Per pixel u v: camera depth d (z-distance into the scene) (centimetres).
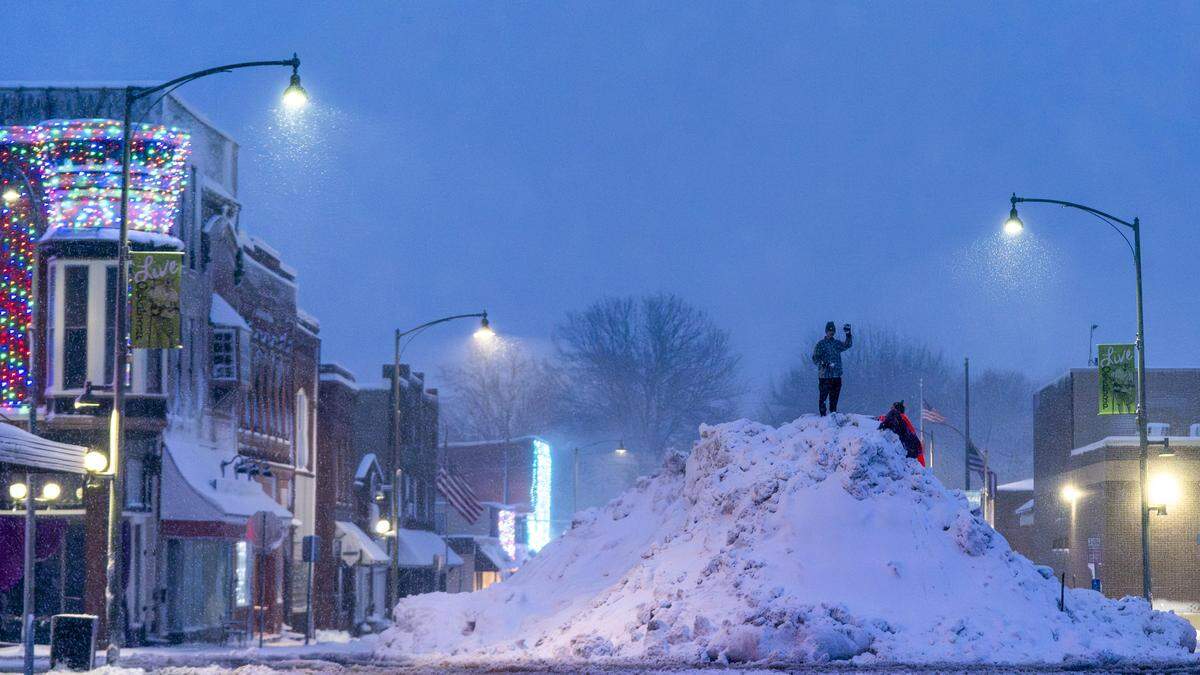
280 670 2956
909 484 3772
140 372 6100
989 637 3197
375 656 3778
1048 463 10475
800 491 3778
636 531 4381
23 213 6284
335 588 9144
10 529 5912
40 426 6059
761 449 4112
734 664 2911
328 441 9144
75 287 6094
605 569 4256
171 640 6247
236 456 7000
